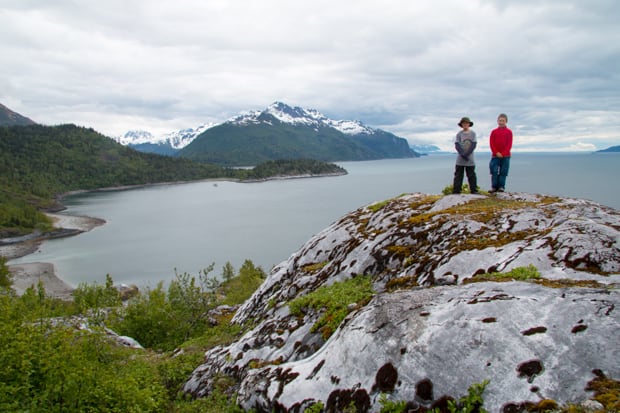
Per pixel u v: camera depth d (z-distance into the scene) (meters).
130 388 9.11
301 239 104.25
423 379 5.66
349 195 196.00
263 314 13.84
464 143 13.68
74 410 7.79
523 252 7.71
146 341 19.28
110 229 128.75
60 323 10.49
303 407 6.78
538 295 5.99
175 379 11.34
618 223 8.70
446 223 10.69
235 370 10.08
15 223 127.94
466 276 8.07
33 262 89.25
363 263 11.52
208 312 22.72
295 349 9.17
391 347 6.27
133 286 67.94
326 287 11.48
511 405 4.89
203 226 128.62
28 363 7.89
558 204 10.36
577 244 7.23
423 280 8.88
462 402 5.21
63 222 140.38
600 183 183.00
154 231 123.31
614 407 4.25
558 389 4.78
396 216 13.50
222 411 8.48
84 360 8.97
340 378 6.61
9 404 7.18
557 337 5.25
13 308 10.09
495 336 5.58
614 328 5.05
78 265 86.25
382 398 5.82
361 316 7.26
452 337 5.86
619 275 6.35
